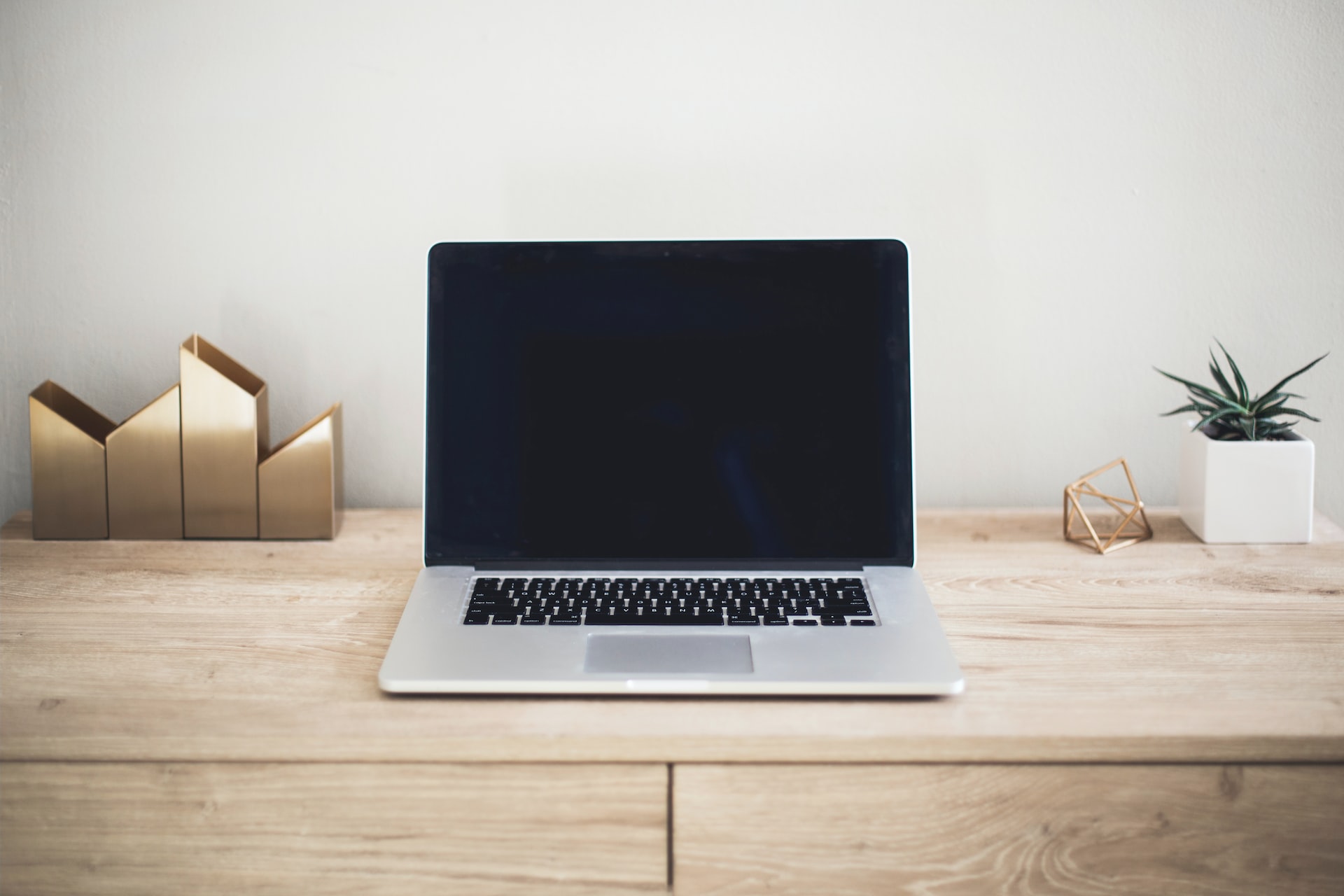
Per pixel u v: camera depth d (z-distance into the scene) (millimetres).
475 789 672
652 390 921
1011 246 1089
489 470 922
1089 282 1095
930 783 668
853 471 915
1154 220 1080
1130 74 1050
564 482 920
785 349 918
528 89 1061
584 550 917
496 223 1089
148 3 1039
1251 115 1055
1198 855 675
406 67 1056
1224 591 879
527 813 675
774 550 914
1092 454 1135
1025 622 822
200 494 1012
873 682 696
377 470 1147
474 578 888
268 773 671
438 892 688
